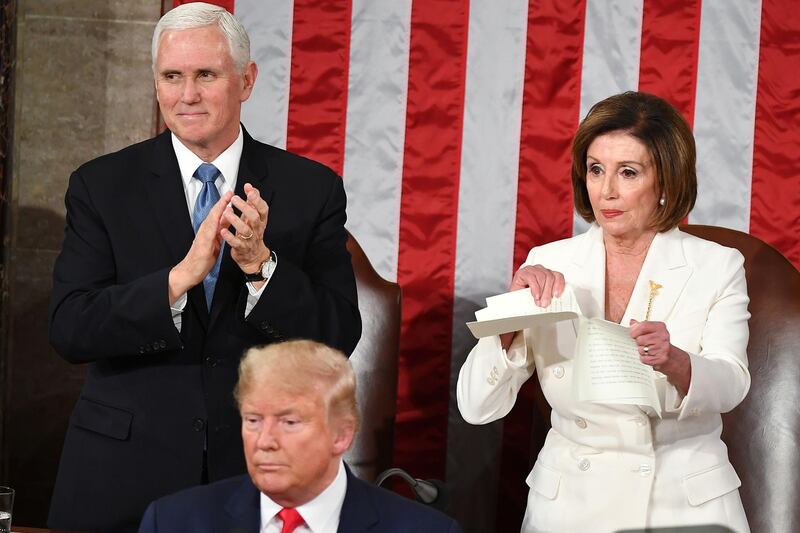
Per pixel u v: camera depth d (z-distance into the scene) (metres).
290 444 6.40
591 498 9.57
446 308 15.06
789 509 12.77
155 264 9.80
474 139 15.01
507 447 15.12
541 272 9.51
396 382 13.75
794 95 14.88
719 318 9.74
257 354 6.52
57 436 15.45
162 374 9.70
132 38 15.25
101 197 9.97
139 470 9.59
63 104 15.27
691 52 14.89
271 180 10.25
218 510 6.93
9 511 8.02
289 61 14.99
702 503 9.46
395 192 15.03
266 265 9.42
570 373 9.75
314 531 6.74
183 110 9.68
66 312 9.55
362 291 13.85
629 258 10.10
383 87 14.98
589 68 14.93
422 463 15.15
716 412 9.52
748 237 13.27
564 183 14.96
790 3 14.90
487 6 14.97
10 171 14.93
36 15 15.21
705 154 14.91
